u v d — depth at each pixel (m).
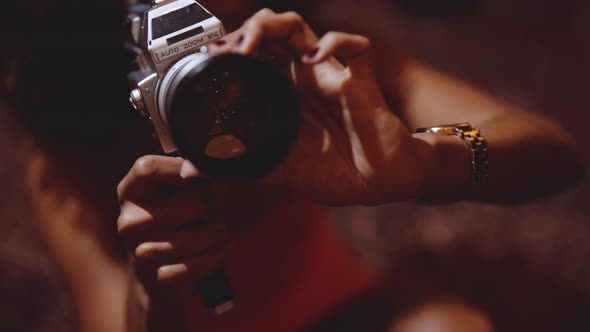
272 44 0.55
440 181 0.56
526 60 1.96
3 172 1.52
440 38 2.15
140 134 0.61
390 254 1.30
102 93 0.66
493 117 0.66
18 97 0.71
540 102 1.74
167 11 0.53
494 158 0.60
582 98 1.74
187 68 0.49
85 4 0.65
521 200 0.64
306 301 0.74
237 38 0.54
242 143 0.50
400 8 2.34
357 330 0.74
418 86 0.69
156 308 0.60
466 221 1.36
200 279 0.57
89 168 0.70
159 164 0.54
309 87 0.55
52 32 0.67
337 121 0.55
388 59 0.69
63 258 0.73
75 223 0.72
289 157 0.55
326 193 0.56
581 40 2.03
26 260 1.37
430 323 0.70
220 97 0.50
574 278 1.24
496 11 2.27
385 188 0.55
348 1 2.41
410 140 0.54
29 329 1.25
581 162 0.68
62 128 0.69
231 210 0.68
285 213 0.72
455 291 1.23
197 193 0.55
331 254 0.76
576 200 1.38
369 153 0.54
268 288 0.72
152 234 0.55
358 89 0.53
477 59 2.01
